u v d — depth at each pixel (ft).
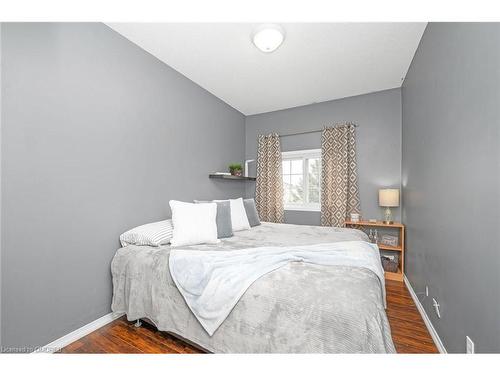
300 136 12.50
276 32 6.04
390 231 10.28
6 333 4.25
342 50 7.34
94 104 5.77
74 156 5.32
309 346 3.33
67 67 5.19
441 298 4.97
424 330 5.73
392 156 10.34
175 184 8.50
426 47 6.10
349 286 3.76
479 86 3.40
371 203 10.75
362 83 9.78
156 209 7.64
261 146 13.25
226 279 4.27
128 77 6.71
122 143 6.51
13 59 4.31
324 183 11.43
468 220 3.74
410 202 8.20
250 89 10.36
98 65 5.87
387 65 8.27
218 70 8.64
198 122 9.82
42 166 4.73
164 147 8.00
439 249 5.09
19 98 4.38
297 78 9.32
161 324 4.89
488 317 3.14
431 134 5.68
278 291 3.79
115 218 6.30
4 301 4.22
